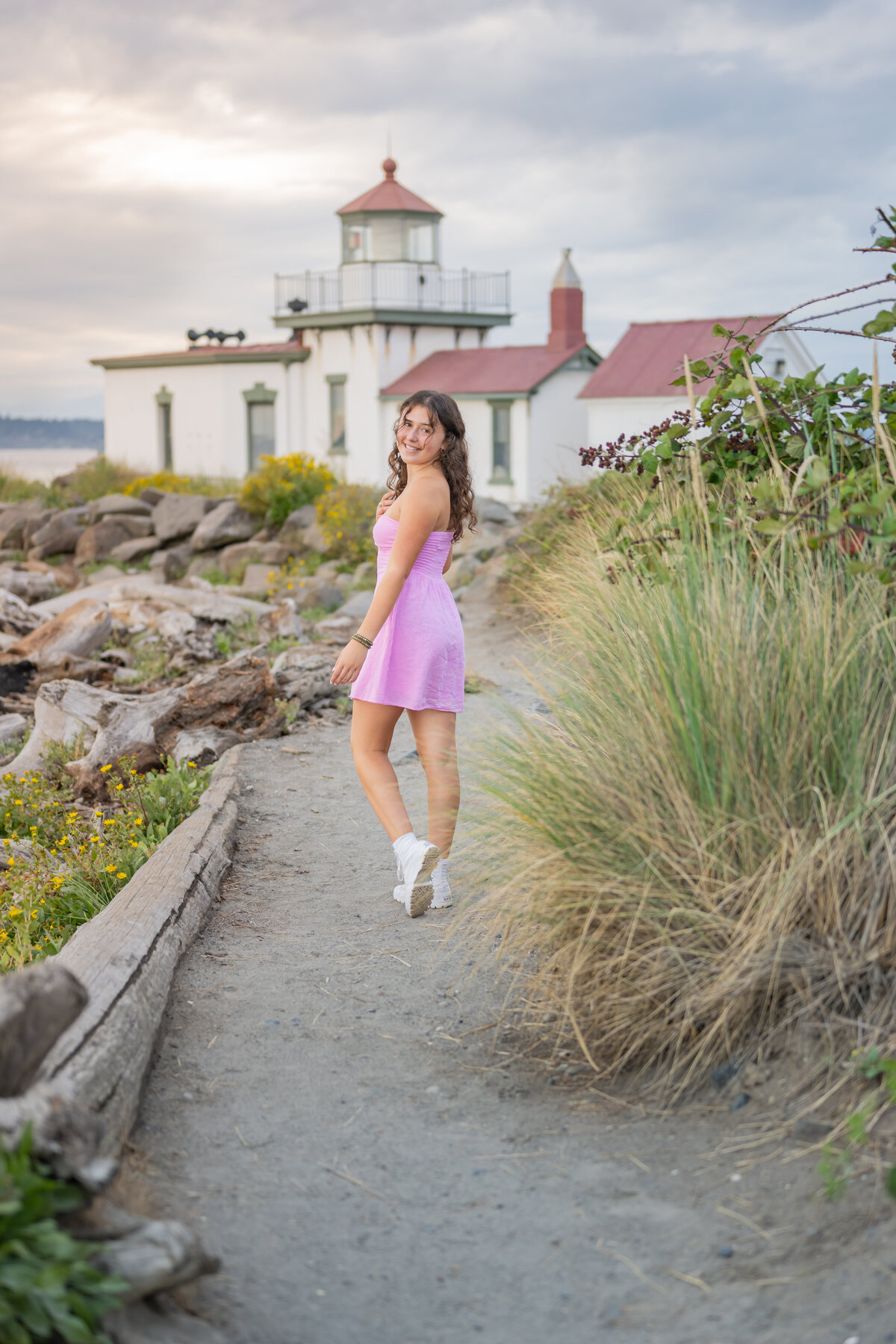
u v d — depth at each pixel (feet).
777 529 11.57
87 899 15.46
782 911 8.93
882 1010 8.52
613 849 9.95
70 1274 5.85
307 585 48.03
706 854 9.41
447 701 13.76
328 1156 8.79
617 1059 9.82
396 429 13.80
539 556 35.68
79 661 31.83
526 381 92.73
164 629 34.60
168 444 115.65
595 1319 6.88
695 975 9.25
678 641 10.76
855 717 9.57
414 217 101.14
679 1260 7.29
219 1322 6.82
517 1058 10.27
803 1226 7.30
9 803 20.68
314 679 26.84
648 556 13.51
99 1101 8.21
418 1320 6.97
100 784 21.80
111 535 63.67
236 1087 9.84
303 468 63.10
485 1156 8.73
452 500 13.98
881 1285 6.64
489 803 11.83
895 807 9.21
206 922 13.79
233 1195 8.22
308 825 18.07
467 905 12.23
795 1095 8.53
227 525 61.05
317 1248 7.66
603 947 9.86
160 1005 10.68
